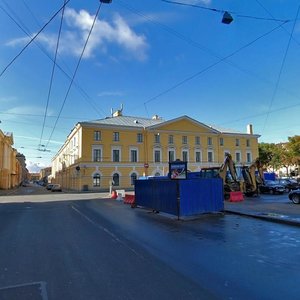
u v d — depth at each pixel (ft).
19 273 20.99
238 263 23.06
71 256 25.26
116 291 17.43
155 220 47.03
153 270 21.33
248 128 236.84
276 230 37.52
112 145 186.70
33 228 39.37
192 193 50.44
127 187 187.83
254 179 93.30
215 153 217.97
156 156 198.08
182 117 207.72
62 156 285.64
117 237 33.24
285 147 228.63
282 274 20.45
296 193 67.87
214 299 16.24
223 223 43.50
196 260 23.90
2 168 223.30
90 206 71.51
